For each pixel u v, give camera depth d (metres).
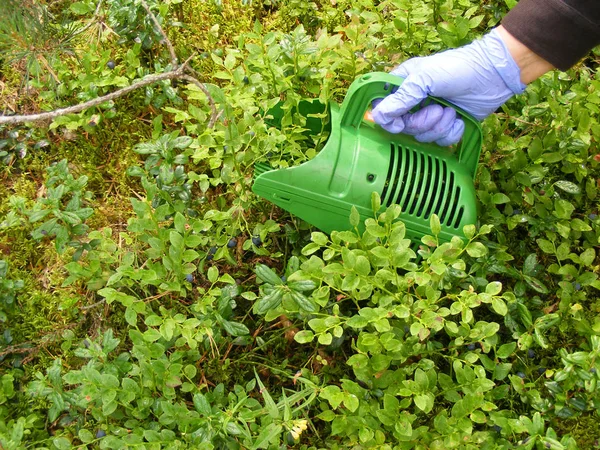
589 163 2.87
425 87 2.26
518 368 2.58
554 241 2.77
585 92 2.78
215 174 2.73
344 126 2.32
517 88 2.36
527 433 2.37
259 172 2.61
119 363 2.31
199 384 2.49
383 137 2.35
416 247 2.47
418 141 2.42
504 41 2.25
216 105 2.73
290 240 2.67
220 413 2.15
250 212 2.83
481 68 2.28
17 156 3.06
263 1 3.44
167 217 2.73
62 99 3.02
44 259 2.87
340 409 2.25
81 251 2.49
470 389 2.20
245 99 2.63
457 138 2.38
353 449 2.26
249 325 2.72
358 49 2.86
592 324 2.74
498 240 2.66
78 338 2.72
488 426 2.46
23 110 3.11
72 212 2.42
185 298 2.75
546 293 2.57
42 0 3.13
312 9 3.41
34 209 2.53
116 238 2.93
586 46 2.16
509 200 2.60
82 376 2.12
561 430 2.58
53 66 2.92
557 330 2.69
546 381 2.44
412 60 2.45
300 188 2.26
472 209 2.37
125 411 2.32
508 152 2.77
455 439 2.12
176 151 2.99
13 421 2.39
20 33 2.32
